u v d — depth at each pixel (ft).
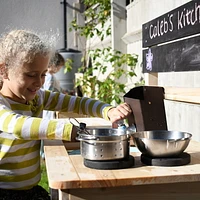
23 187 7.09
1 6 30.07
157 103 7.65
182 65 8.45
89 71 19.95
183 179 5.02
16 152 6.90
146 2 15.78
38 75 6.45
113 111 7.46
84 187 4.85
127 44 18.95
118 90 17.31
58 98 8.28
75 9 31.24
